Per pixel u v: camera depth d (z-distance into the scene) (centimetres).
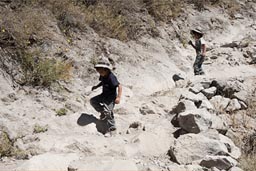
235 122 729
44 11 1001
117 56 1041
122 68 1009
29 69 800
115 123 685
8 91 719
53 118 677
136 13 1302
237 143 648
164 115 759
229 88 852
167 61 1174
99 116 728
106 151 564
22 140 589
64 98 763
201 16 1641
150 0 1398
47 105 720
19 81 767
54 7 1033
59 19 1017
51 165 494
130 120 724
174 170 507
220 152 556
